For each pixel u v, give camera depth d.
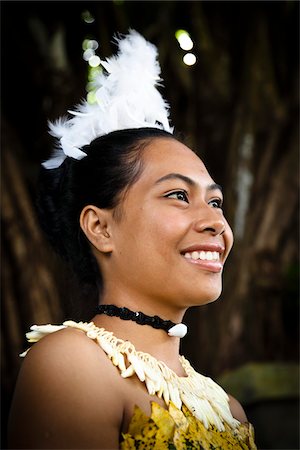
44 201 2.04
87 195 1.89
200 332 5.35
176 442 1.62
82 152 1.92
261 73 5.88
